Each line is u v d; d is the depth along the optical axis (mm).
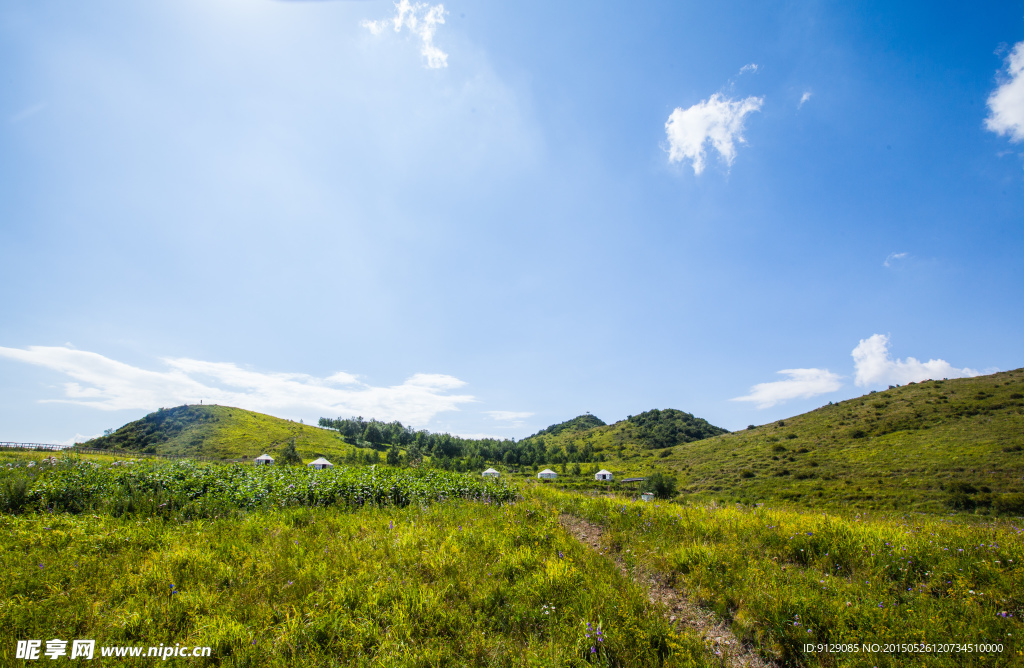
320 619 5617
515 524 10672
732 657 5285
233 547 8695
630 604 6094
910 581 6668
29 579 6711
